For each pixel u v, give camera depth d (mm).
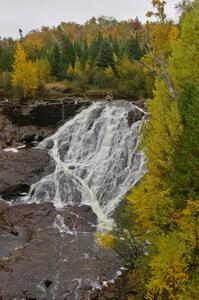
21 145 42375
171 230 12695
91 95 58125
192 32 12531
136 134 37781
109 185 34281
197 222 11305
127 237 18859
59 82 68750
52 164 37594
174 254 11406
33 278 21250
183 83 12414
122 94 57250
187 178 11305
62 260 23297
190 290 11398
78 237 26812
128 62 64062
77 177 35781
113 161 36375
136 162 35406
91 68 70688
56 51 74375
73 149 40625
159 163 12883
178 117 11969
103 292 19844
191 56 12430
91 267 22344
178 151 11695
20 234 27344
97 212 31594
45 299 19484
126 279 20641
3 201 32719
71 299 19438
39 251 24500
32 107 45719
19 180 34500
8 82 59438
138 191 13320
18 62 56031
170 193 12156
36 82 56875
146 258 15000
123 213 18547
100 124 41375
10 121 44906
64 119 46094
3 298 19391
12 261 23109
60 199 33531
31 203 32625
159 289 12445
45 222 29297
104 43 75938
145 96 55344
